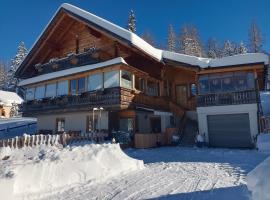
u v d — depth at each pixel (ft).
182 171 31.35
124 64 60.64
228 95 61.00
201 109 63.57
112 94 60.90
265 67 59.52
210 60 63.52
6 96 149.69
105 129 64.54
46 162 24.21
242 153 46.88
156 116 74.79
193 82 81.00
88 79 66.85
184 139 68.44
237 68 59.88
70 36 84.94
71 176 25.16
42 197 20.83
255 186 12.54
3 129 91.61
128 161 33.30
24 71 90.27
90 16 70.74
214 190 21.95
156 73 77.05
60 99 71.67
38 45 84.43
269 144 47.44
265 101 97.45
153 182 25.77
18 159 26.63
